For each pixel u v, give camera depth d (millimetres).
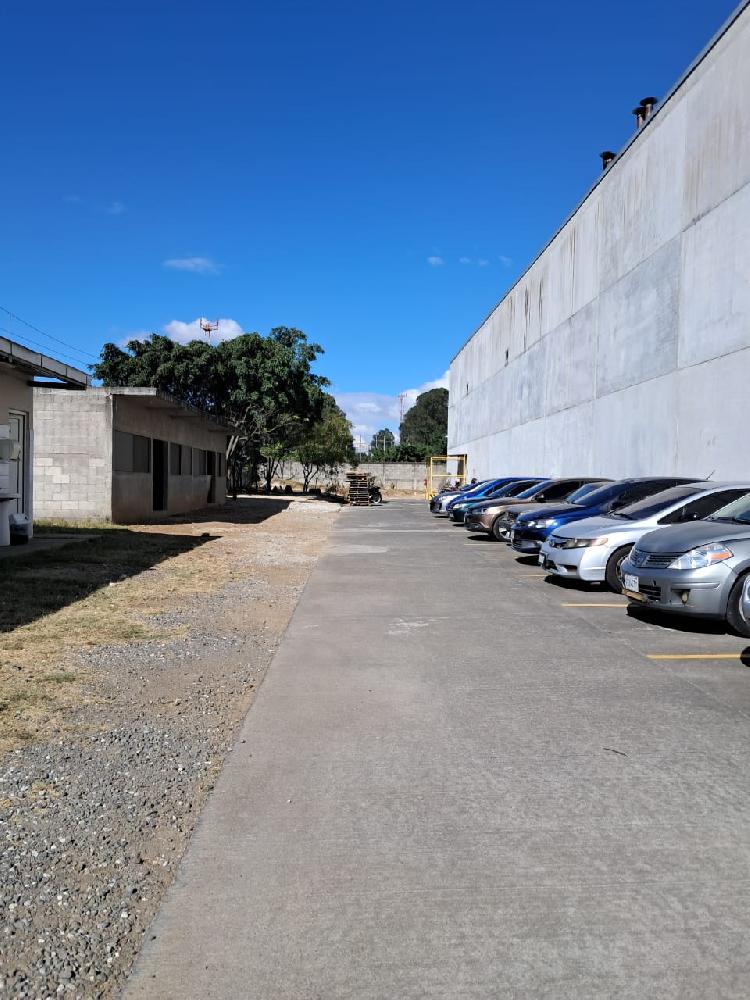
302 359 45781
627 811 3842
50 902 3070
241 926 2906
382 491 66875
